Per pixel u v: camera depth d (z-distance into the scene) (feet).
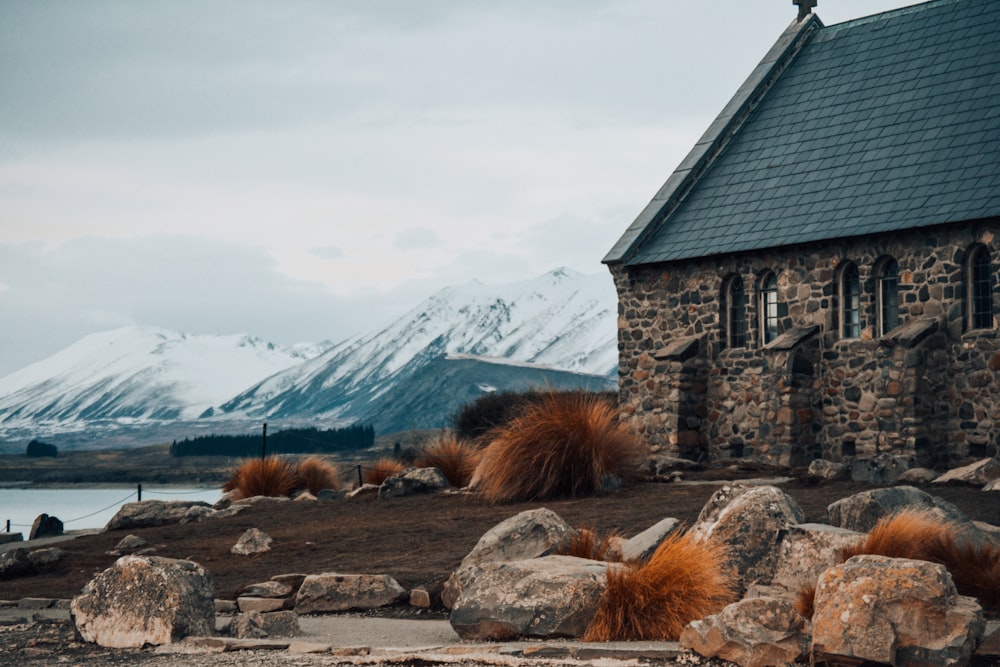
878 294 98.02
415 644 41.50
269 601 52.60
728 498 49.14
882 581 35.14
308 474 107.86
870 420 96.63
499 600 42.19
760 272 106.32
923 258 94.27
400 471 94.63
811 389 101.04
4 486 527.81
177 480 513.86
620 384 116.37
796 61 124.67
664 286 113.39
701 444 109.40
